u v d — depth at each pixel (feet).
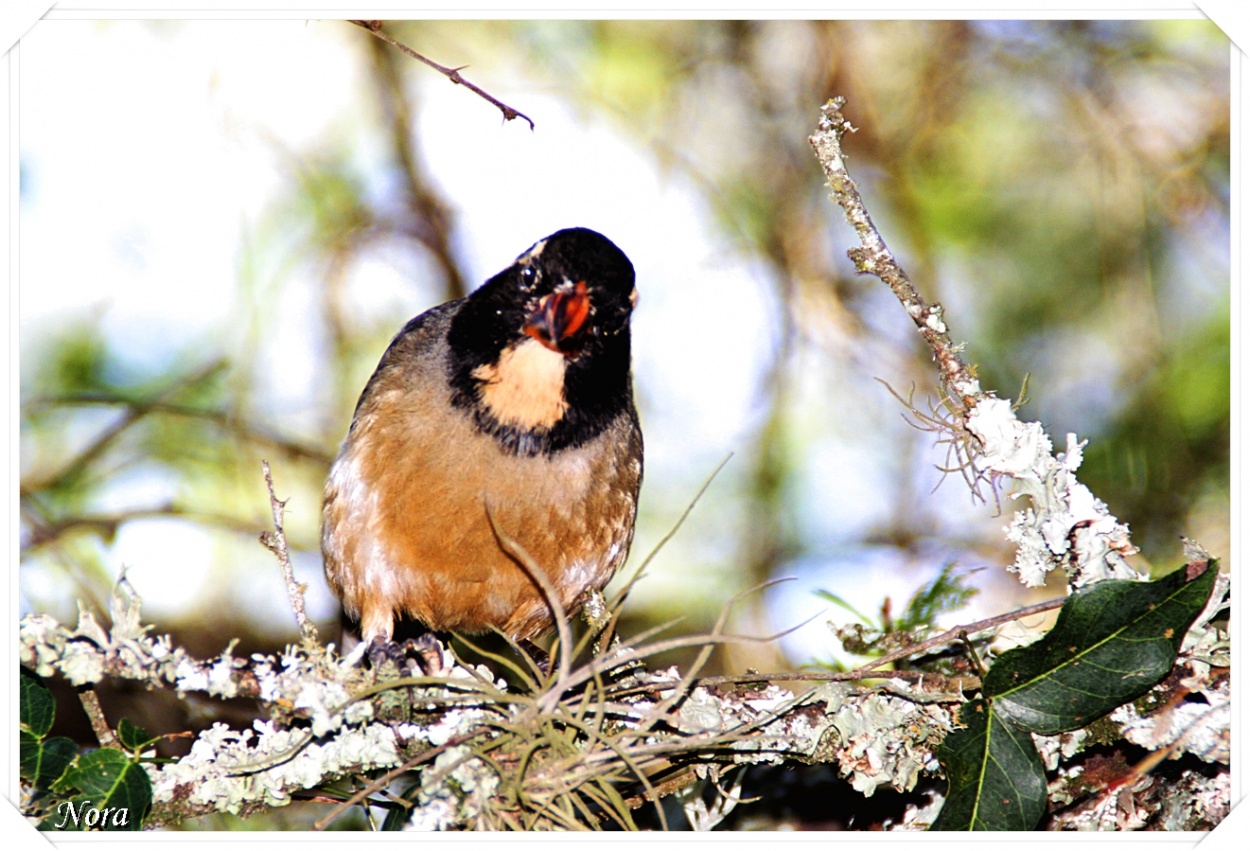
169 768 21.89
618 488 30.40
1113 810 23.85
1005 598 40.60
